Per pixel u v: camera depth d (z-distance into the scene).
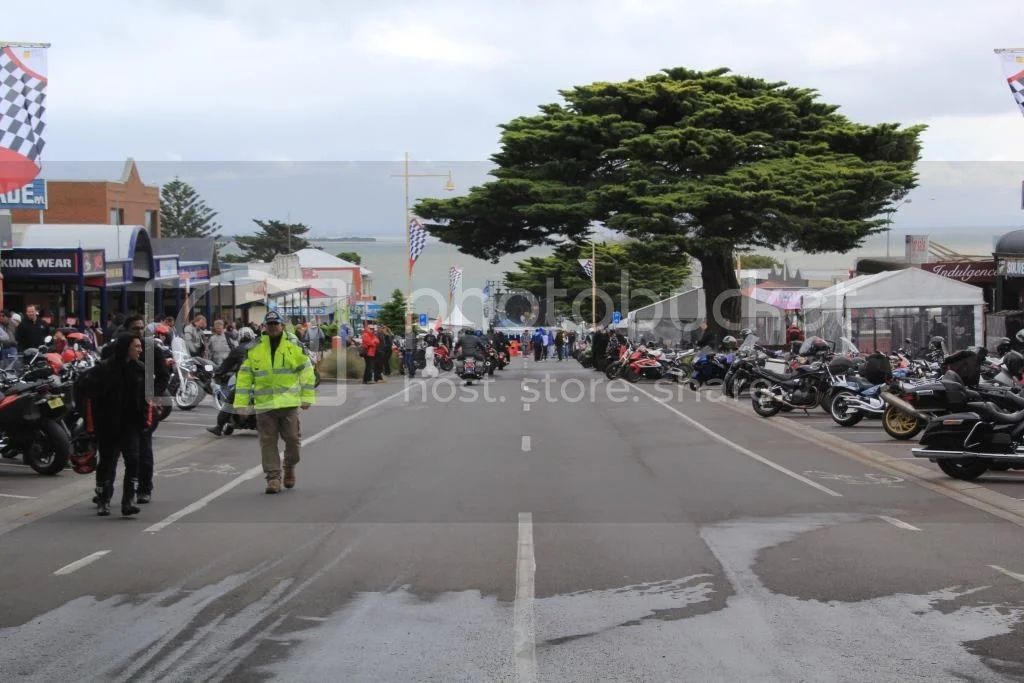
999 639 7.07
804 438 20.00
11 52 21.31
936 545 10.06
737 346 34.19
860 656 6.71
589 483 14.09
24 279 29.62
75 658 6.72
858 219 43.03
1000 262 39.72
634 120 44.75
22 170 21.31
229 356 19.97
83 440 13.97
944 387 14.49
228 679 6.32
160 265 36.34
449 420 23.77
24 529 11.02
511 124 45.97
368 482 14.27
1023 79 18.50
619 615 7.65
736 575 8.84
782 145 44.16
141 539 10.46
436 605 7.93
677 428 21.92
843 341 29.42
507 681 6.25
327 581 8.69
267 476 13.38
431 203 45.88
